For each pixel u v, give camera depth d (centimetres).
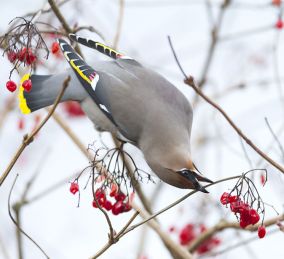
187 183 1088
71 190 984
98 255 947
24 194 1291
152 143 1132
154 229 1212
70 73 1178
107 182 1023
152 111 1143
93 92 1147
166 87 1177
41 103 1163
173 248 1202
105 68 1177
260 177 1130
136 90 1157
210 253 1357
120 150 1014
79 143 1216
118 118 1152
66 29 1220
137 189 1300
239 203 965
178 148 1118
